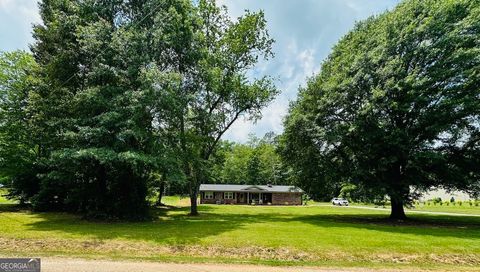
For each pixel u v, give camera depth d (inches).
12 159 965.8
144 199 793.6
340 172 919.7
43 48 1048.8
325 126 921.5
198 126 962.7
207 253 443.5
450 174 802.8
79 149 655.8
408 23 852.0
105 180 771.4
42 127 859.4
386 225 770.2
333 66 1010.1
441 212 1409.9
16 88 974.4
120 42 682.8
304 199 2434.8
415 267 403.2
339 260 426.3
